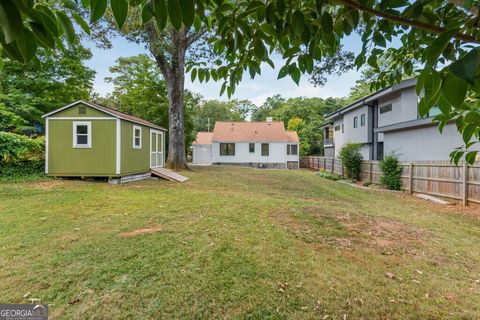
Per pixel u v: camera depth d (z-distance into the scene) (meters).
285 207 5.90
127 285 2.54
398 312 2.29
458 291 2.65
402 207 6.84
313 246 3.65
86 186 8.35
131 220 4.57
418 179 9.12
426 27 1.02
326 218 5.11
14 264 2.89
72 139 9.38
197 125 40.62
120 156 9.47
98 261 2.98
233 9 1.30
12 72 11.66
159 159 13.72
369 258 3.35
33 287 2.48
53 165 9.41
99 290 2.46
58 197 6.40
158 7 0.85
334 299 2.44
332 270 2.97
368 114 15.83
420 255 3.51
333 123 23.19
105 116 9.37
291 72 1.48
